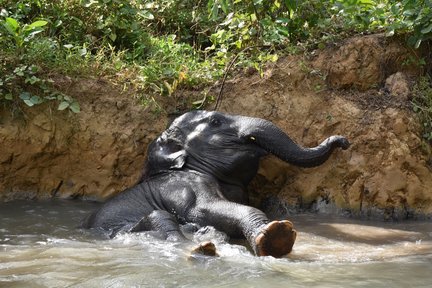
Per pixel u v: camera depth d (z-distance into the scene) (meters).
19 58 8.25
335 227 7.10
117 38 9.62
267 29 8.77
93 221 7.09
